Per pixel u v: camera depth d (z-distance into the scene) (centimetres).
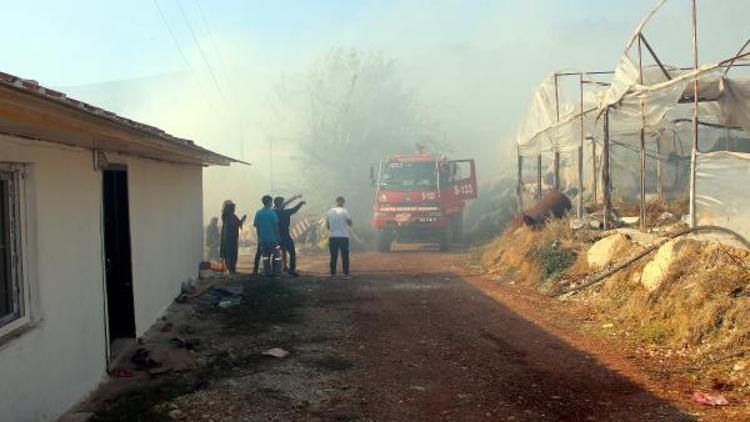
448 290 1152
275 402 542
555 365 654
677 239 869
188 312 941
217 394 558
